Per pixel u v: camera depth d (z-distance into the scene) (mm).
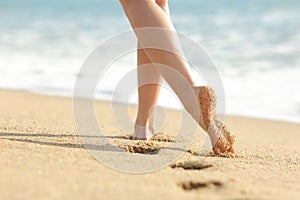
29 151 3883
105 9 19688
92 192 2949
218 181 3312
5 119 6055
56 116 6750
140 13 4234
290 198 3088
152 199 2889
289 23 14938
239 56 11359
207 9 18172
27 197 2807
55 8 20734
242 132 6727
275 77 9742
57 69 11273
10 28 16875
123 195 2930
